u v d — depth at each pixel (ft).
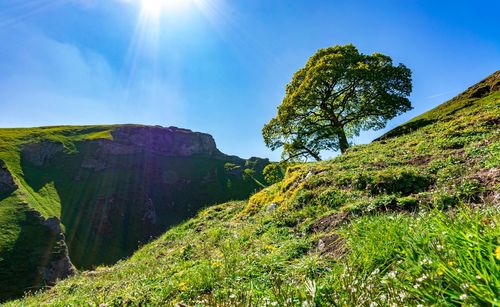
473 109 90.84
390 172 46.39
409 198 34.55
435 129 77.15
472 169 39.68
